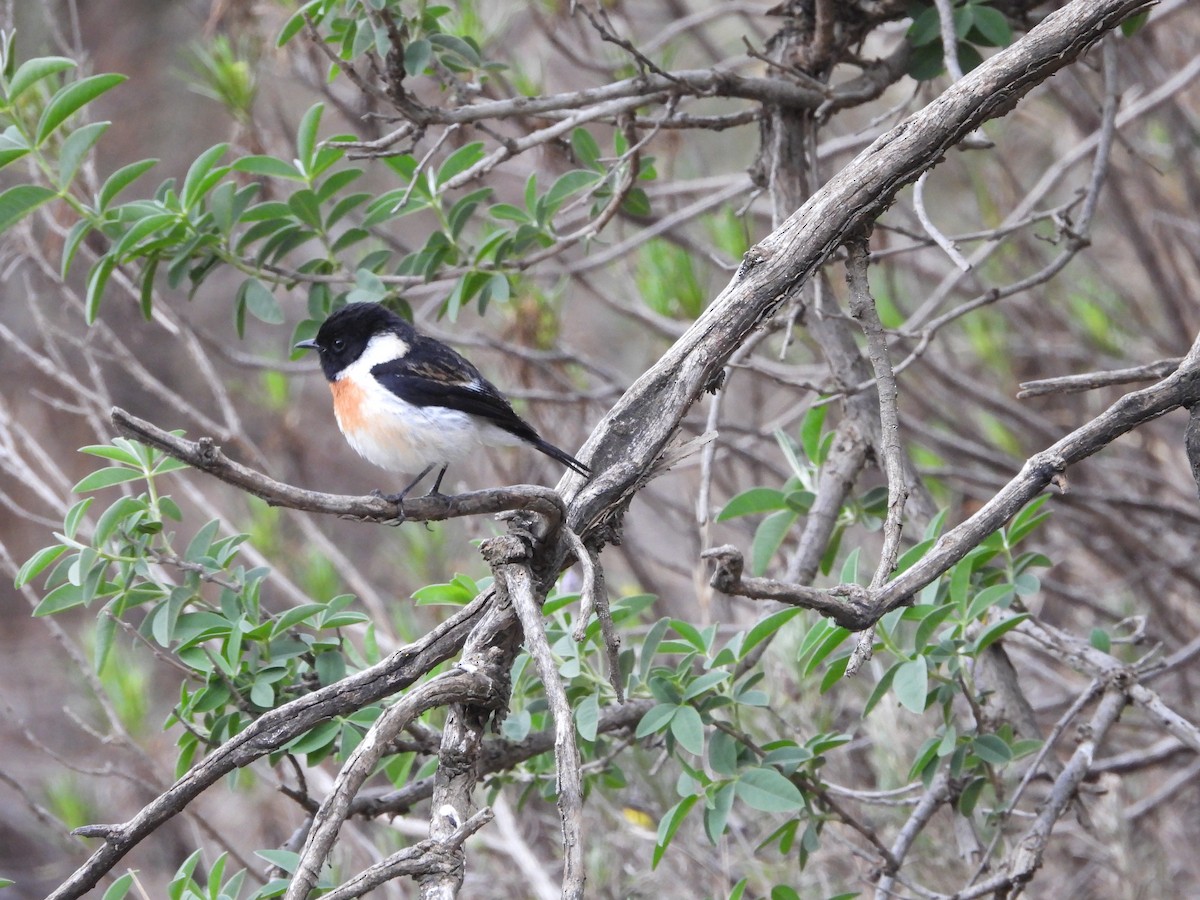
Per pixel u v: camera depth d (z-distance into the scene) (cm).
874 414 929
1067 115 1553
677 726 733
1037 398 1585
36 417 2014
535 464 1348
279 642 774
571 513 618
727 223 1287
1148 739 1369
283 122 1269
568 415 1451
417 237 2030
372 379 840
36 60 793
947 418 1450
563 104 881
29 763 1814
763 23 1806
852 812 1098
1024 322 1625
